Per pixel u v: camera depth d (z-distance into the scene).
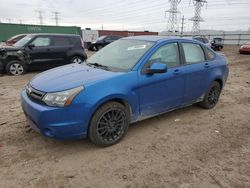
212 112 5.43
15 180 2.90
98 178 2.97
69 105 3.19
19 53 9.55
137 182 2.92
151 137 4.07
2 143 3.72
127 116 3.83
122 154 3.52
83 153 3.51
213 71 5.30
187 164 3.32
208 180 2.99
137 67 3.89
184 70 4.56
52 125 3.19
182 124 4.66
